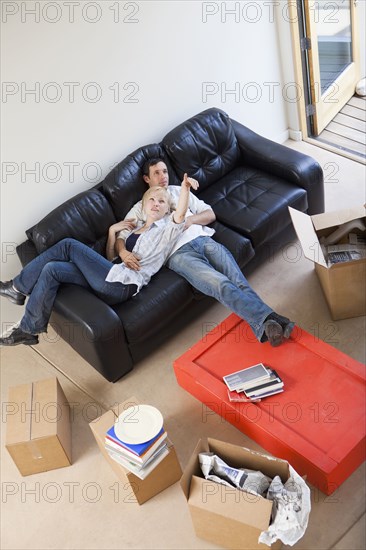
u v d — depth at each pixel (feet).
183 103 13.42
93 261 10.94
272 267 12.64
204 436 10.00
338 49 15.70
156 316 10.79
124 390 10.95
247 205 12.16
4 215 11.49
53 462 9.82
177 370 10.10
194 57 13.14
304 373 9.47
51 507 9.48
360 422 8.70
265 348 9.98
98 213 11.63
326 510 8.70
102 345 10.29
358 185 14.08
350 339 10.91
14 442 9.30
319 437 8.63
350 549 8.26
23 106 10.98
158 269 11.34
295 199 12.17
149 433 8.55
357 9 15.87
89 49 11.44
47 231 11.18
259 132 15.31
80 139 11.98
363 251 11.00
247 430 9.40
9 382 11.53
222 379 9.68
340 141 15.52
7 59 10.50
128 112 12.51
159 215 11.62
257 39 14.10
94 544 8.95
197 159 12.60
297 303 11.79
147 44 12.25
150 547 8.77
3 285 11.26
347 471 8.70
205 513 7.95
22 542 9.16
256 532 7.72
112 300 10.78
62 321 10.87
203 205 11.98
